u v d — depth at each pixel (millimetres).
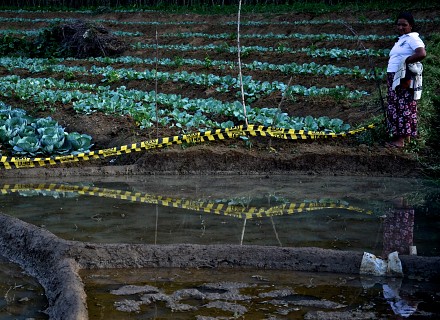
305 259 5898
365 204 8078
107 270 5801
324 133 10742
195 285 5457
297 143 10531
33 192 8547
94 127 11523
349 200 8273
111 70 17719
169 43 24156
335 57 17391
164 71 17688
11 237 6449
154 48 22391
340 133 10828
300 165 9922
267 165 9953
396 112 10094
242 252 5969
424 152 10250
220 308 4961
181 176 9695
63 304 4848
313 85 14797
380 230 6949
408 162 9836
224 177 9633
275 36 23516
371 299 5203
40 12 35344
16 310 4984
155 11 32906
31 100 13469
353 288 5441
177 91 15078
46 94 13531
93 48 22500
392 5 27891
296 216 7496
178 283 5496
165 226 7027
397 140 10273
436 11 23453
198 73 17141
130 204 7969
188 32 27516
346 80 14781
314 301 5125
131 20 32438
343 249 6281
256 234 6766
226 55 19953
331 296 5254
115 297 5168
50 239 6082
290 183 9234
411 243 6500
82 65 20141
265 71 16094
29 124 11492
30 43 23484
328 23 24219
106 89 14961
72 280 5277
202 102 12805
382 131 10664
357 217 7465
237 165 9922
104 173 9688
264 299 5164
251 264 5906
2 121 11148
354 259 5852
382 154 9914
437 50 14648
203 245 6055
